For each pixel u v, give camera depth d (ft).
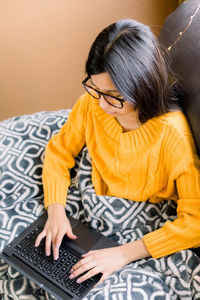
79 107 3.89
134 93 2.83
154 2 5.43
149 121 3.28
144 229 3.61
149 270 3.27
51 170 4.00
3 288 3.52
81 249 3.41
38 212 3.92
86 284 3.12
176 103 3.33
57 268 3.28
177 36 3.53
